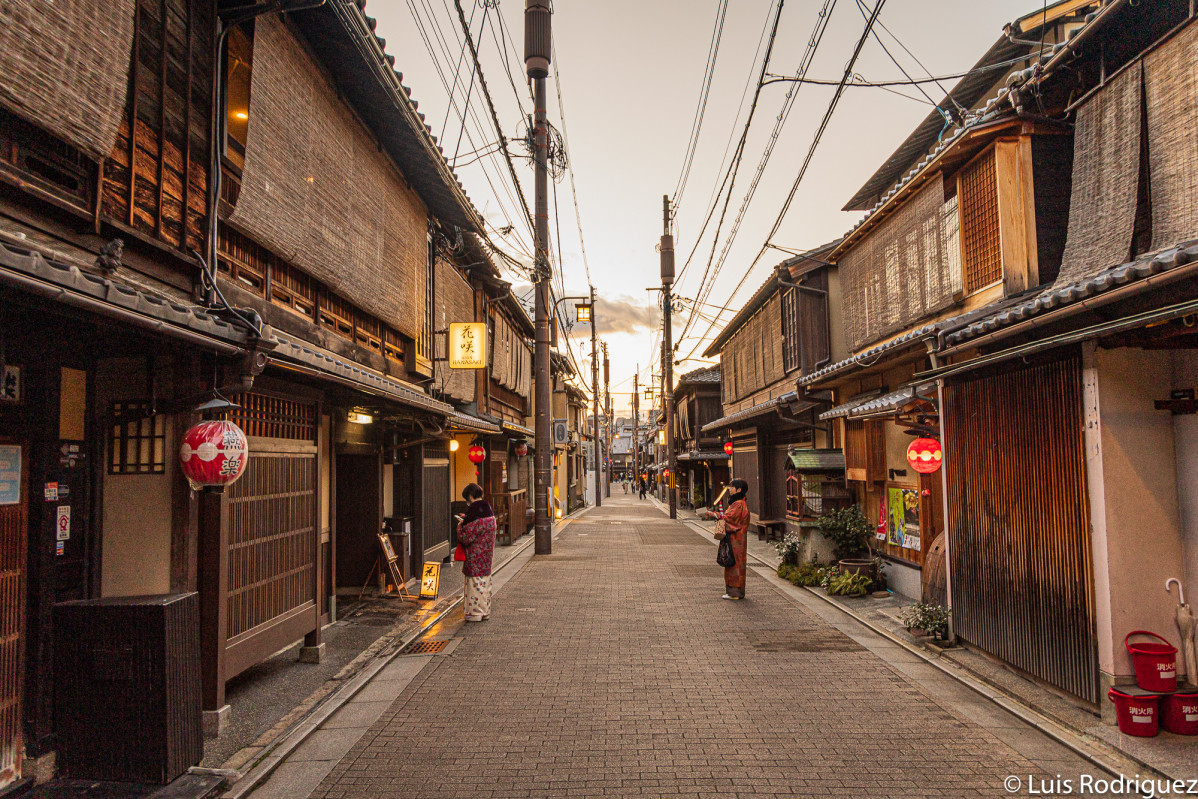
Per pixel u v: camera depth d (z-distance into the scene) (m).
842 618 8.97
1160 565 4.88
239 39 6.03
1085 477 5.08
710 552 16.64
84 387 4.70
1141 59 5.80
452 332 11.55
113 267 4.13
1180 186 5.40
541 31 13.63
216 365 4.78
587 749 4.75
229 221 5.54
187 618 4.32
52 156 3.80
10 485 4.02
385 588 11.02
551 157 13.91
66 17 3.68
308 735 5.10
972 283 8.56
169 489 4.82
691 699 5.80
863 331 12.30
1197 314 3.97
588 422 54.00
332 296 7.85
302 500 6.97
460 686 6.25
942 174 9.28
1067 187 7.89
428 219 11.07
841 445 13.09
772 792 4.06
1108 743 4.50
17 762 3.96
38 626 4.16
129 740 4.05
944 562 7.65
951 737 4.90
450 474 15.23
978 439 6.62
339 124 7.44
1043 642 5.57
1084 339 4.68
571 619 9.05
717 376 31.62
